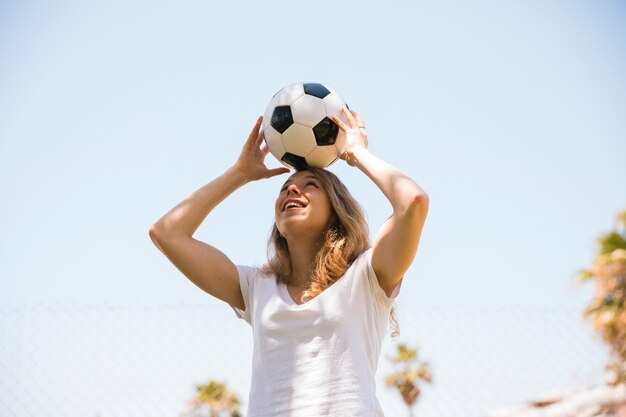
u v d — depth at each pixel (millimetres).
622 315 6516
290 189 2406
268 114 2666
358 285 2217
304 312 2154
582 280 7645
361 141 2520
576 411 4176
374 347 2201
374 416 2066
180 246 2404
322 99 2623
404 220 2148
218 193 2553
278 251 2465
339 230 2420
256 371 2182
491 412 4363
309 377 2074
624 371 4086
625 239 7941
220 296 2453
